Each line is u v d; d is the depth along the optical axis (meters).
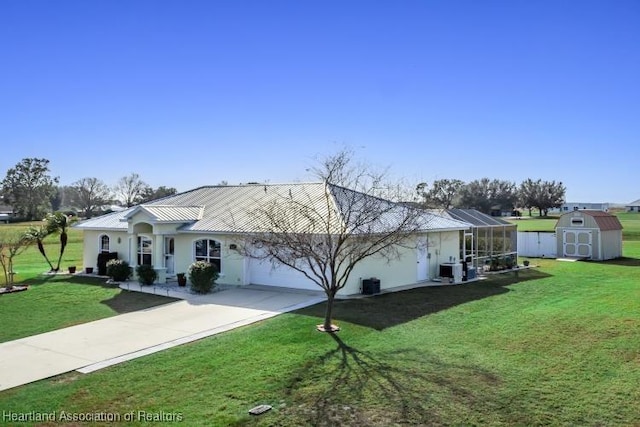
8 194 94.38
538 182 89.00
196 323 15.04
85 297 19.84
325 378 10.20
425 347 12.31
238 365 11.04
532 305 17.61
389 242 17.19
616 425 8.06
